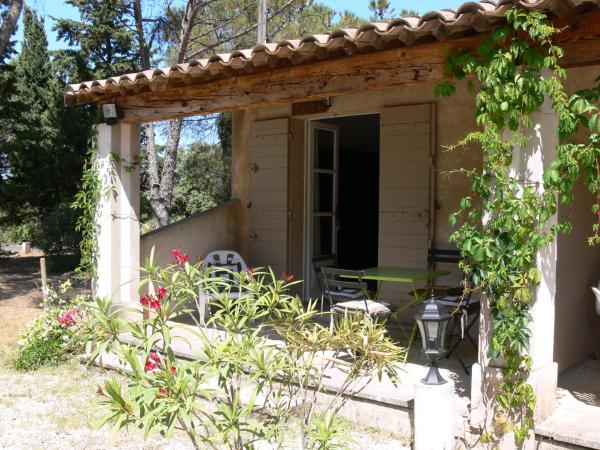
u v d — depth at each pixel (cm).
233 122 820
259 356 283
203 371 284
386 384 441
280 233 765
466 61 359
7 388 534
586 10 324
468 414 382
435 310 359
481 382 365
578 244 500
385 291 678
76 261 1523
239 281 334
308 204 782
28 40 1986
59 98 1789
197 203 1764
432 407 357
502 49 339
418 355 539
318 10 1562
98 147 636
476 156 617
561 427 354
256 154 787
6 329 791
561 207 465
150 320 284
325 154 815
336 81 450
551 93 333
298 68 468
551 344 373
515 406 352
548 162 359
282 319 329
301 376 344
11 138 1681
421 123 648
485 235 353
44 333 609
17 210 1725
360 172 1134
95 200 643
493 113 341
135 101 603
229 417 266
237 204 812
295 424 388
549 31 312
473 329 601
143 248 686
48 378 562
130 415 249
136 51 1995
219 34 1588
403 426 405
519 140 339
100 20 1966
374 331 320
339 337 314
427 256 645
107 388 248
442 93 379
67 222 1532
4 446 407
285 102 491
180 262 346
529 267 342
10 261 1742
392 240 670
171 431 238
